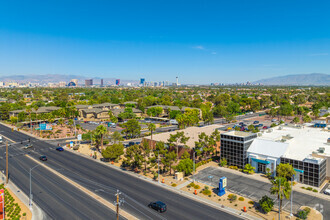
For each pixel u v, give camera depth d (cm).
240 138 7406
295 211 4859
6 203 5203
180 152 8662
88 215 4719
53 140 11488
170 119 16938
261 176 6806
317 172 6041
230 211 4872
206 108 19775
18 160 8331
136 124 11662
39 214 4759
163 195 5631
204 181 6462
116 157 8088
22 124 14712
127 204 5166
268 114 19138
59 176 6812
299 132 9356
